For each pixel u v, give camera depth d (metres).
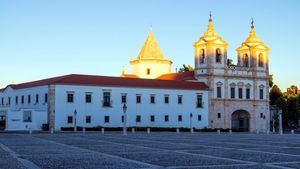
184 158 25.94
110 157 26.72
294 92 155.50
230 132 92.62
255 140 50.19
